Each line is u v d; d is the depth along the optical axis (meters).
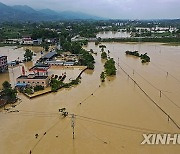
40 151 54.66
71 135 61.06
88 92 93.31
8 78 115.25
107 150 54.38
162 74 117.06
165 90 92.94
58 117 71.25
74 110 75.94
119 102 81.62
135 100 83.19
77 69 132.50
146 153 52.78
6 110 76.81
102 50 191.12
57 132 62.75
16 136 61.12
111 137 59.62
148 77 112.31
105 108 76.81
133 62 148.12
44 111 75.75
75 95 90.19
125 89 95.69
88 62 140.75
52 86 95.81
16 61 150.38
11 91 84.81
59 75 119.19
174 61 148.50
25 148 55.91
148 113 72.38
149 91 92.25
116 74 119.56
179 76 112.69
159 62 146.12
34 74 108.50
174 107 76.62
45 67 118.06
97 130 63.09
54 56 169.88
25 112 75.31
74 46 183.00
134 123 66.19
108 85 101.88
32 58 167.75
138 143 56.62
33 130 63.91
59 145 56.81
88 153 53.47
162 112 72.94
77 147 55.81
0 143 58.12
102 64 146.38
